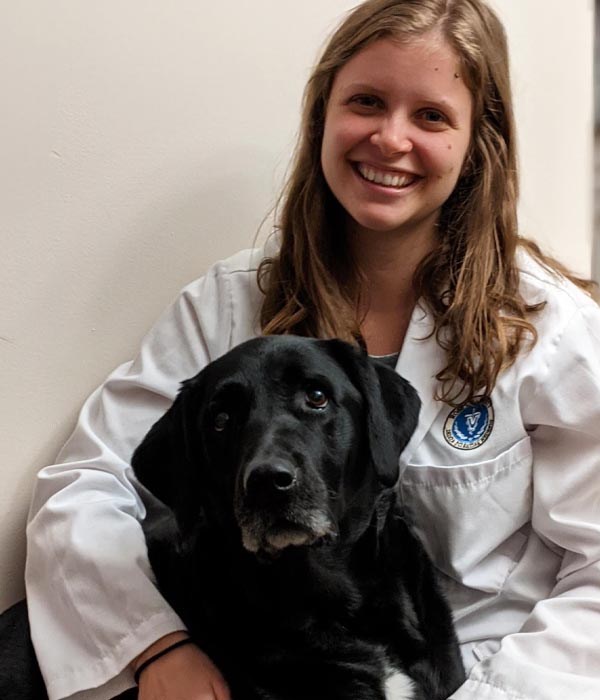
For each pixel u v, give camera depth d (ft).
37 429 5.66
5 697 4.95
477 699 4.70
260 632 4.71
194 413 4.93
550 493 5.32
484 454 5.36
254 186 6.73
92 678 4.80
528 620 5.10
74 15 5.49
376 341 5.92
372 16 5.45
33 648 5.12
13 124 5.28
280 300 5.91
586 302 5.74
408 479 5.43
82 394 5.89
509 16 8.63
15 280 5.42
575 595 5.16
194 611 4.86
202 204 6.38
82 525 5.06
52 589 5.04
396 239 5.77
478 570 5.47
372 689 4.67
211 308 5.94
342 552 4.82
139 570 4.93
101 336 5.93
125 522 5.16
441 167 5.48
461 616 5.50
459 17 5.48
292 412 4.66
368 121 5.44
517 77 8.84
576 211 10.12
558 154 9.64
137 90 5.87
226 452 4.71
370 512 4.94
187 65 6.14
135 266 6.05
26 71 5.30
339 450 4.74
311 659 4.68
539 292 5.69
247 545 4.48
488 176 5.76
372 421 4.86
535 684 4.66
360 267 5.95
